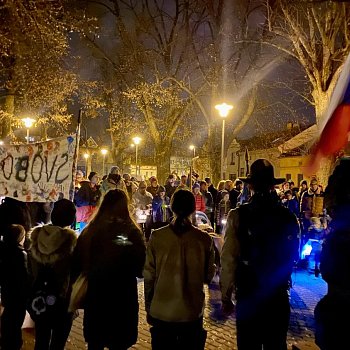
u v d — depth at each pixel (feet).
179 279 11.98
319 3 49.88
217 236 31.65
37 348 14.38
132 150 149.38
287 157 138.31
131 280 13.26
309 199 41.88
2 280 15.76
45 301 14.12
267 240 11.59
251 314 11.58
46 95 63.77
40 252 14.38
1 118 58.75
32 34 48.62
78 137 21.59
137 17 83.51
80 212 35.63
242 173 180.34
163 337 12.00
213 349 18.22
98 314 12.92
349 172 9.01
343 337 8.62
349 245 8.65
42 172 21.79
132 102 95.04
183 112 87.76
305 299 26.53
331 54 51.47
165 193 47.32
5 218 18.75
